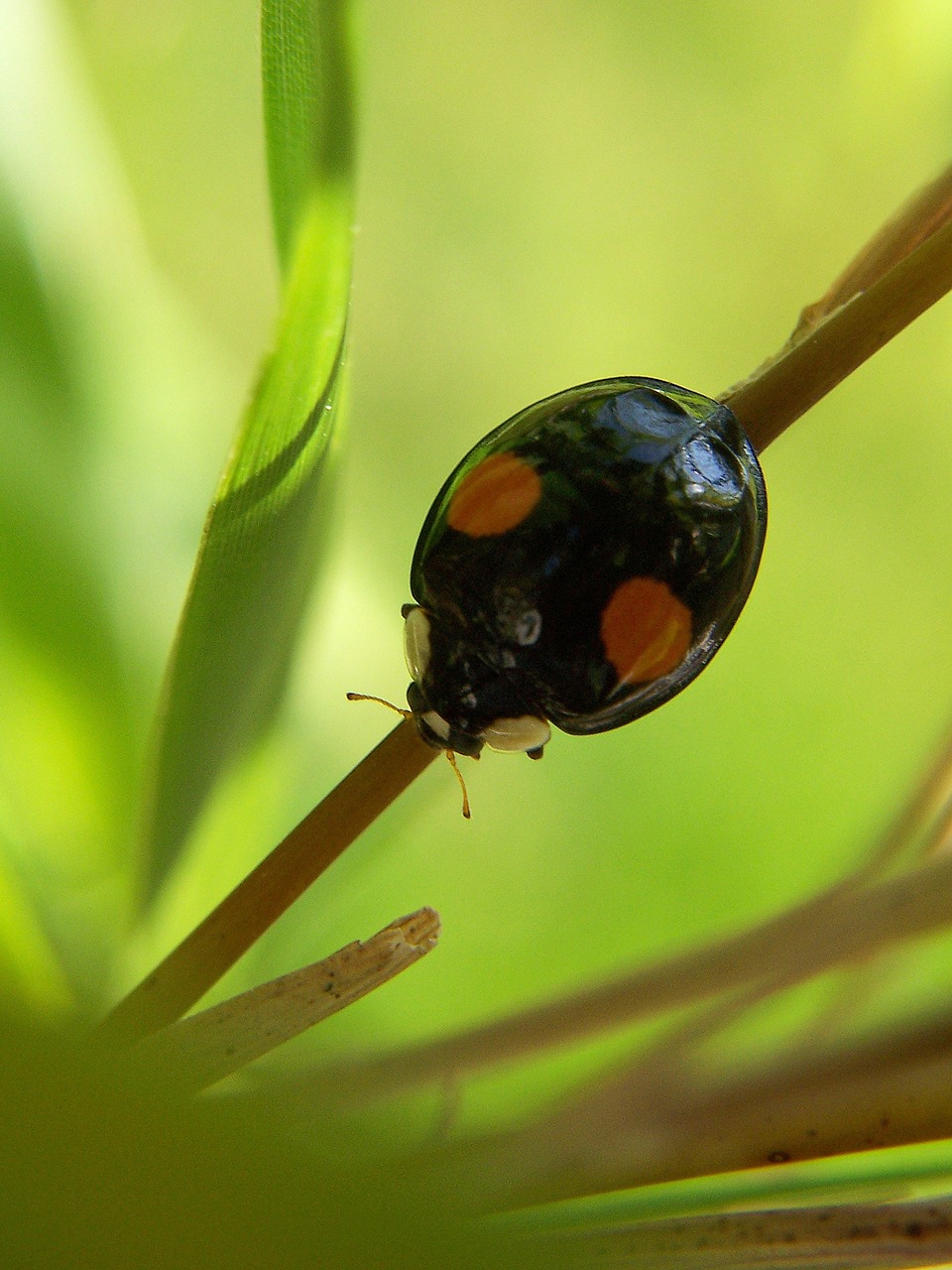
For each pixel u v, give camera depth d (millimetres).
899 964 50
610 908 62
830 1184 46
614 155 98
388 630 61
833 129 90
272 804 50
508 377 93
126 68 86
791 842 64
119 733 53
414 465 88
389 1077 48
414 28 98
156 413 56
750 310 96
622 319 95
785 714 68
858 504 83
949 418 85
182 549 55
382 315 93
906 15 75
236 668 46
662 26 97
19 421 54
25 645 53
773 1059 47
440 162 97
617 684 49
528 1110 51
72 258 55
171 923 50
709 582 48
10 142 54
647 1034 55
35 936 46
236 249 94
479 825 62
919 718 70
